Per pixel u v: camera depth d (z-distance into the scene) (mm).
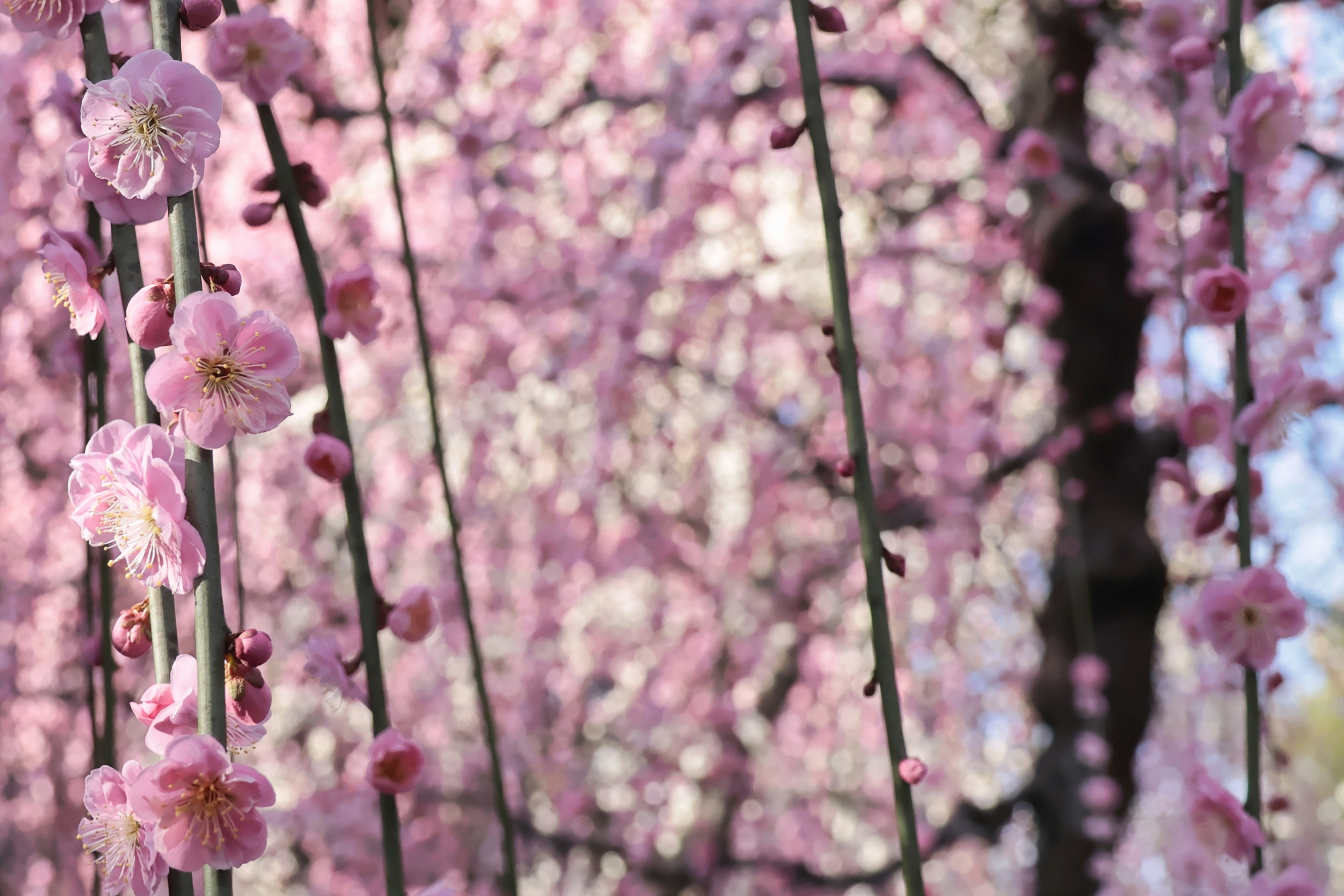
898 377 4840
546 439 4711
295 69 1294
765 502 4895
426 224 4641
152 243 3863
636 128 4578
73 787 4395
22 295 3984
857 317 4922
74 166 958
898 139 4805
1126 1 4035
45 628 4535
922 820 5082
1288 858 2838
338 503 4645
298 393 4531
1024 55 4406
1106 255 4078
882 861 5312
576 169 4594
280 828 4461
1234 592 1275
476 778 4609
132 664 2699
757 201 4770
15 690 4395
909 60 4305
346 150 4379
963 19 4934
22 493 4422
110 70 1018
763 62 4418
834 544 4918
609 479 4609
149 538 907
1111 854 4059
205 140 939
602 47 4672
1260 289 3111
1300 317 4023
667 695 4957
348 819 4453
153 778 847
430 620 1271
